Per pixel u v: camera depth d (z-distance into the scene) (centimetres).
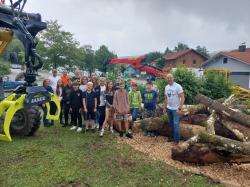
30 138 820
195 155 652
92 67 4656
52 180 546
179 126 815
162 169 617
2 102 779
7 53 878
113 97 900
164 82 1301
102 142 804
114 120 923
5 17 803
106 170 602
